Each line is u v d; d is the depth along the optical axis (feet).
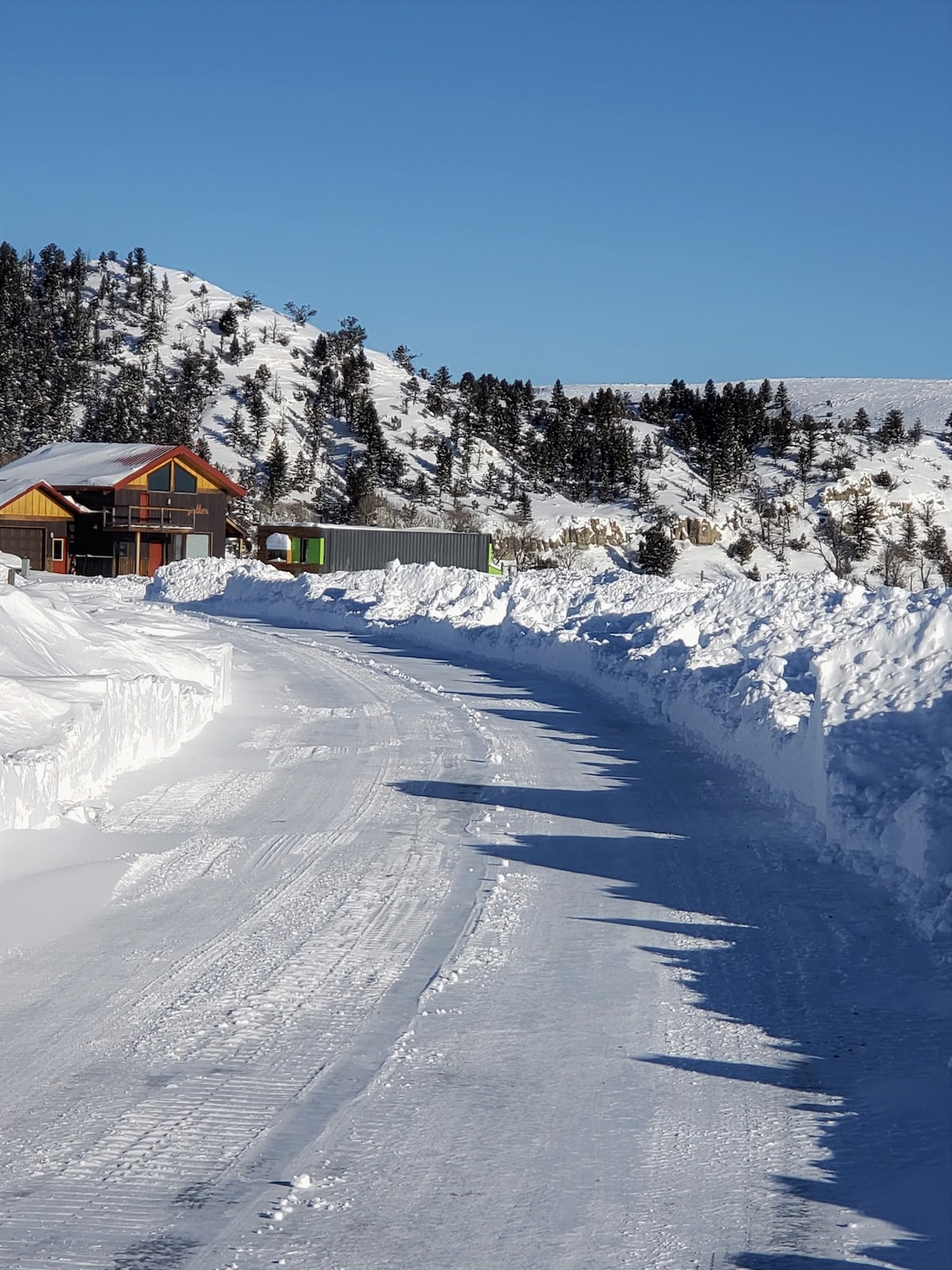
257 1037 22.39
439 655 97.50
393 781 47.73
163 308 567.18
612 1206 16.15
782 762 44.21
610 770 49.85
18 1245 15.20
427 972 26.05
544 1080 20.42
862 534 350.43
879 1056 21.18
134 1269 14.62
